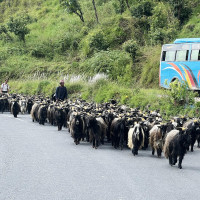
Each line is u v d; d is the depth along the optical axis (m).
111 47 44.38
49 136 17.95
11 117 25.67
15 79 46.72
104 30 46.38
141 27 44.78
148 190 9.51
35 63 48.09
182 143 12.02
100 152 14.55
